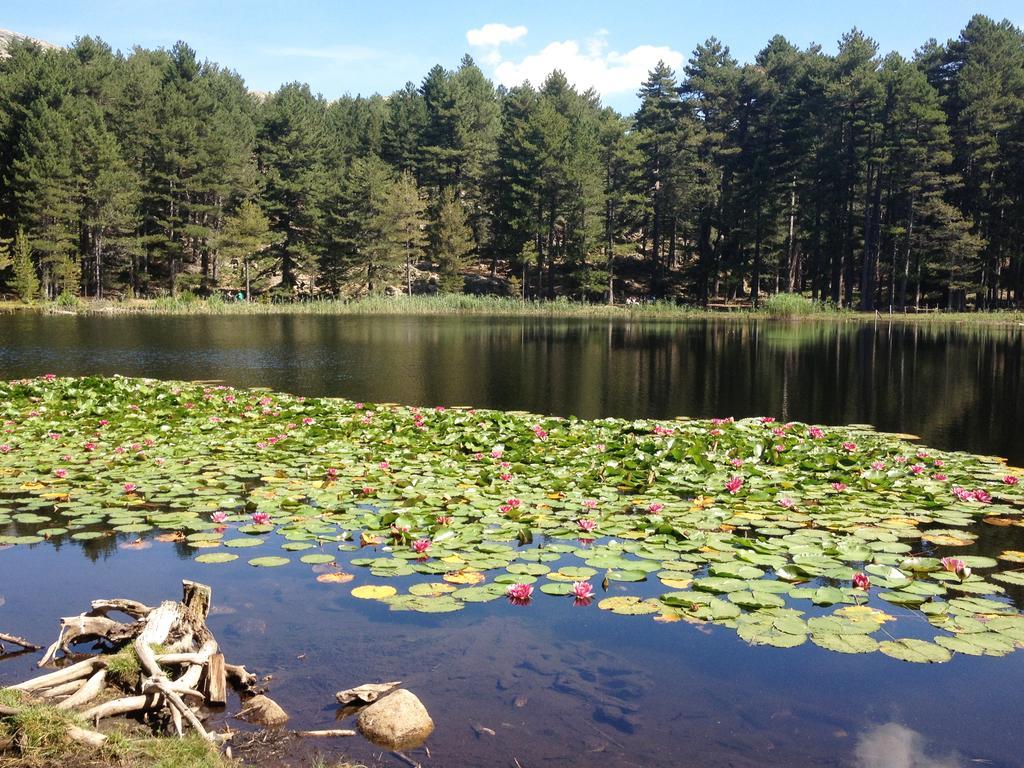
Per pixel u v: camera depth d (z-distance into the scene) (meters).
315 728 3.38
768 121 51.31
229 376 17.12
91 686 3.54
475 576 4.99
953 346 25.73
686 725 3.41
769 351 23.86
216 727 3.38
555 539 5.86
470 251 63.16
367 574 5.12
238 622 4.41
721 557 5.36
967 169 47.38
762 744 3.28
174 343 25.00
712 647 4.16
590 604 4.66
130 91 55.22
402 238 53.56
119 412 10.93
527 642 4.18
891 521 6.28
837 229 48.75
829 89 45.25
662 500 6.90
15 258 44.25
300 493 7.06
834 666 3.98
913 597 4.68
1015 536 6.02
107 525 6.18
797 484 7.39
